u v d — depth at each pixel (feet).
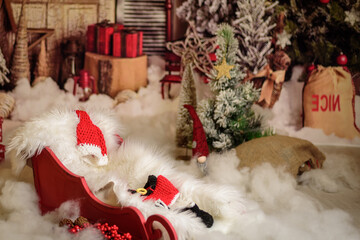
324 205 11.86
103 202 9.36
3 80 19.75
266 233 9.66
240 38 19.45
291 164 13.19
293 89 20.44
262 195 12.17
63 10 20.31
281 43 19.31
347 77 18.58
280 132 18.76
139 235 8.75
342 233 9.73
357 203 12.10
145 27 21.06
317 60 20.17
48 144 10.55
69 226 9.55
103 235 9.09
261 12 18.93
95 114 12.59
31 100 19.88
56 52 20.52
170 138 18.30
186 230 8.71
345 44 19.65
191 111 13.48
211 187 10.63
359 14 18.76
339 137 18.58
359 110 19.65
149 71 21.13
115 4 20.71
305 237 9.45
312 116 18.71
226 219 10.58
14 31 19.72
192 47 18.75
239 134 14.58
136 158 11.56
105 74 20.30
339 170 14.17
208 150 13.37
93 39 20.36
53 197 10.63
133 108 20.34
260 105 19.69
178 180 10.85
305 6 19.40
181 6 20.29
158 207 9.14
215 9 19.42
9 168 13.93
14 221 10.08
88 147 10.93
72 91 20.59
